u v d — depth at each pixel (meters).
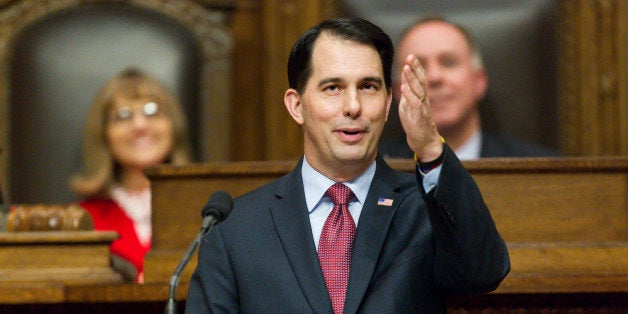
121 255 13.42
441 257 7.35
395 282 7.47
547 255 9.29
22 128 15.88
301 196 7.86
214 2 16.70
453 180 7.05
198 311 7.67
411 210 7.79
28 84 15.98
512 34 15.69
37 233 9.59
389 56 7.80
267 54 17.14
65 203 15.77
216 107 16.33
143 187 14.13
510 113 15.60
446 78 14.06
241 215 7.93
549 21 15.83
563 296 9.01
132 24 16.30
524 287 8.72
